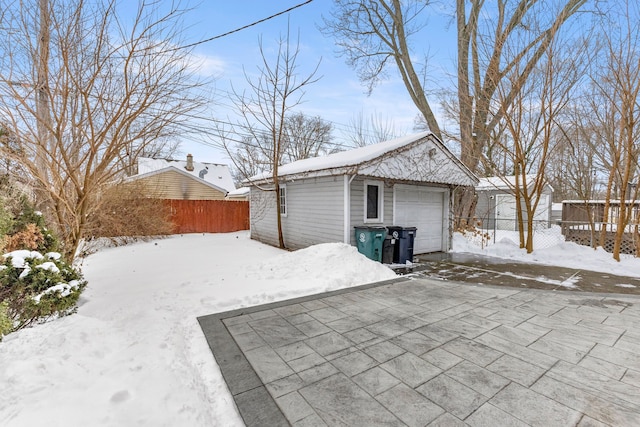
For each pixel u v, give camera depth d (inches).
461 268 266.7
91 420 74.3
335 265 229.6
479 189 575.5
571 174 516.1
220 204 574.2
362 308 163.2
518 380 95.6
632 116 259.4
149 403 84.0
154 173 636.1
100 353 107.3
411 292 192.7
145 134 147.0
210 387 93.7
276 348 118.0
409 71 519.2
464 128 396.8
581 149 449.4
